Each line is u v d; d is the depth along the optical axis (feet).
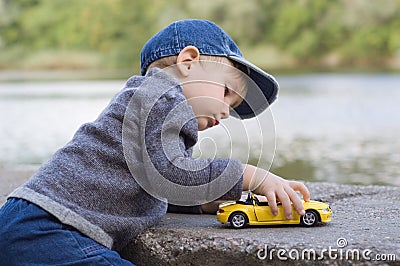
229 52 4.55
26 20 52.31
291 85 30.96
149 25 51.08
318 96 24.04
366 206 5.06
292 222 4.20
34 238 3.85
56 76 44.32
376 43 49.32
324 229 4.14
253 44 49.67
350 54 49.83
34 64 52.01
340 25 49.75
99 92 26.22
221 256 3.91
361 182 8.05
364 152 11.09
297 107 20.39
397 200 5.35
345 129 15.16
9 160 10.18
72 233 3.89
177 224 4.41
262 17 49.34
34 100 22.81
